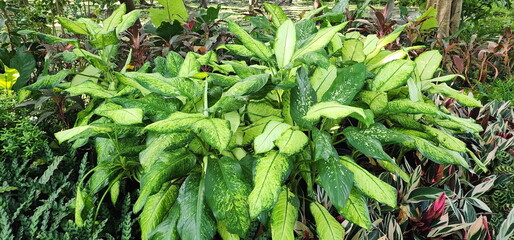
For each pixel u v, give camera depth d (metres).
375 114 1.52
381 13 2.97
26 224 1.46
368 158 1.77
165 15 3.37
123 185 1.68
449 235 1.41
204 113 1.21
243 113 1.48
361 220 1.21
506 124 1.98
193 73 1.48
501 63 3.35
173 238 1.22
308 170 1.38
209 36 3.10
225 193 1.18
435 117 1.59
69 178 1.81
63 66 2.63
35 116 2.17
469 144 1.88
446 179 1.57
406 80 1.38
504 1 4.56
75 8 3.15
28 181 1.74
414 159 1.82
